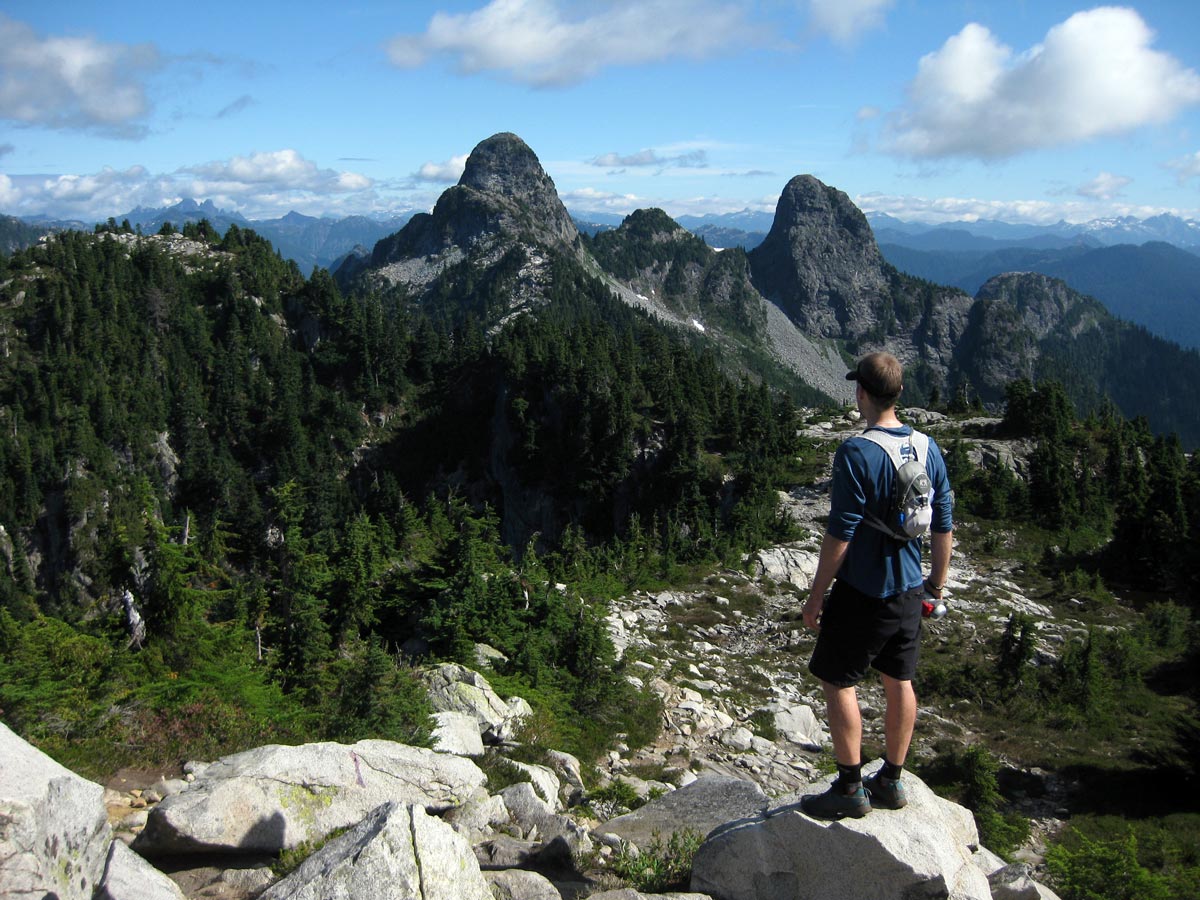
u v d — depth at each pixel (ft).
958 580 137.69
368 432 449.89
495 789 38.81
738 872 21.39
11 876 14.17
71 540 377.50
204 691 46.03
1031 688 89.97
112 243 562.66
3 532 375.66
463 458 427.74
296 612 73.56
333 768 28.37
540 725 55.62
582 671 72.38
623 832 30.55
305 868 18.90
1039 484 189.88
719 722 73.51
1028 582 140.97
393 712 44.68
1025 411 239.50
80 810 16.71
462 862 19.60
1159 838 58.90
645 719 68.90
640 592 130.31
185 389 447.83
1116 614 123.24
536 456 337.52
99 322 478.59
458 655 75.87
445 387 465.06
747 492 219.82
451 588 85.71
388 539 123.85
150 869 18.78
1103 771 73.26
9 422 411.95
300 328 522.06
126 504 381.81
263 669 63.16
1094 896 37.70
